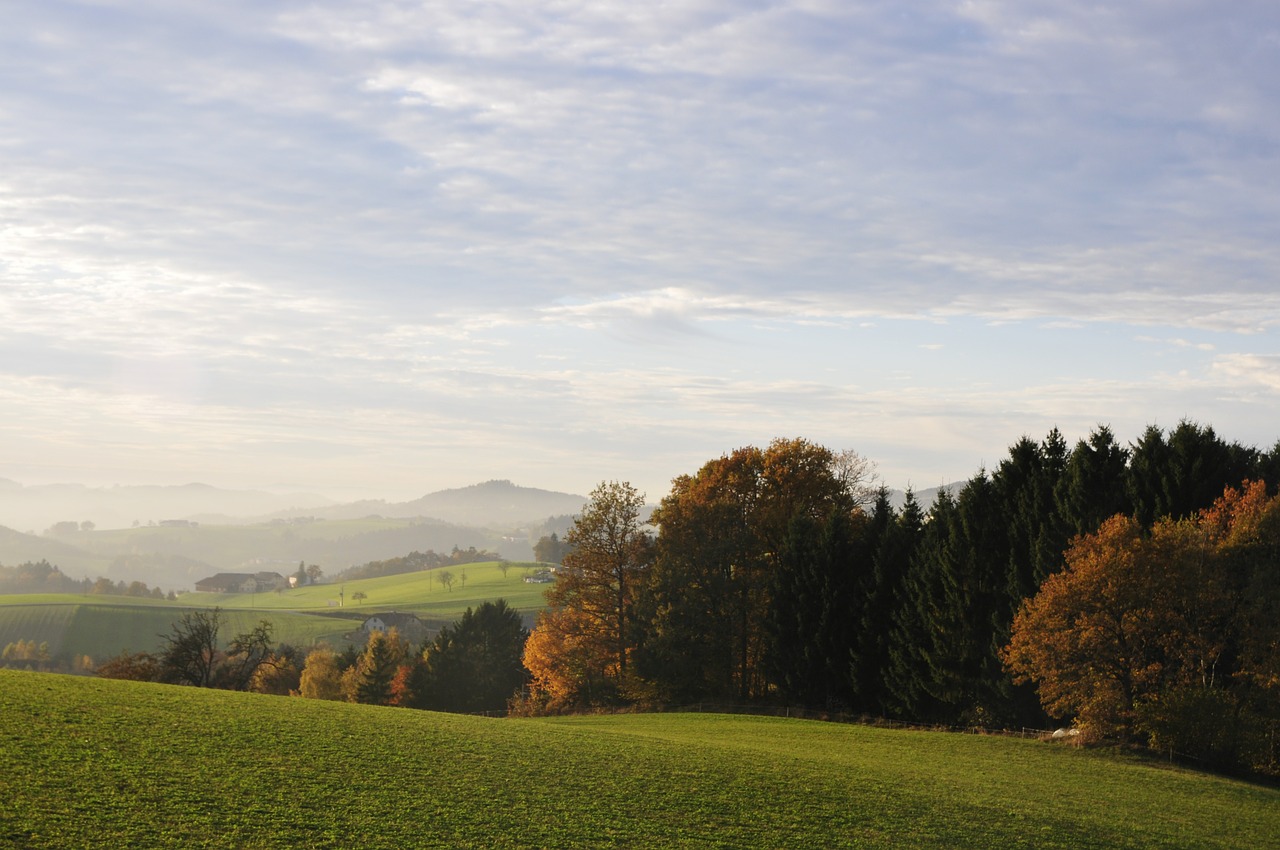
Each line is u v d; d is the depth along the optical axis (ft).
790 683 214.28
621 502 232.53
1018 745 152.87
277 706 121.08
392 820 77.77
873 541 223.51
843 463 261.03
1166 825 102.37
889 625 209.15
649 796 93.45
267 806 76.89
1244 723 142.72
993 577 193.06
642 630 220.02
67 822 67.56
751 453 248.52
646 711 212.02
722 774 105.60
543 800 88.43
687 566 224.74
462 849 73.46
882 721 192.85
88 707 101.76
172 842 67.00
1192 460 183.52
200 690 130.11
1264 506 160.76
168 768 83.10
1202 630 154.40
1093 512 181.57
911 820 93.76
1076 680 152.56
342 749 98.17
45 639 630.33
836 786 104.88
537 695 240.53
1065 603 153.79
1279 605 148.36
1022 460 209.05
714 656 225.15
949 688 189.47
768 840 83.61
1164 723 145.07
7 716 92.38
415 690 338.34
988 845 88.22
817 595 214.69
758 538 237.25
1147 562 151.43
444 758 100.12
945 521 220.02
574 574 231.09
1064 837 93.09
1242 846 97.19
